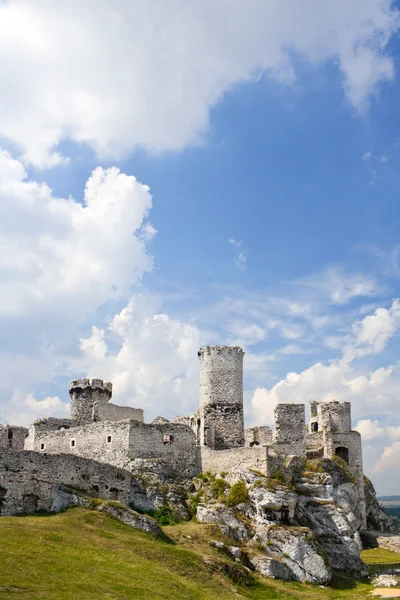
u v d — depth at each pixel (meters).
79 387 100.06
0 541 46.22
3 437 89.56
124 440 77.00
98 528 55.16
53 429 91.81
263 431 103.31
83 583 41.16
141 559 49.75
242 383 88.44
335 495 84.19
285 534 65.06
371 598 58.50
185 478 77.62
